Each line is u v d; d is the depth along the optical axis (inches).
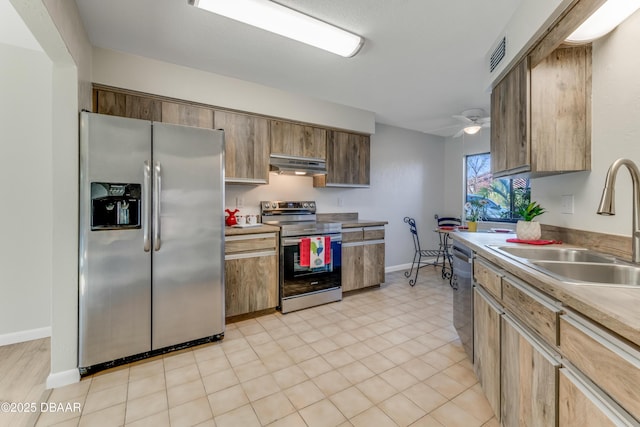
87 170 75.3
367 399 68.7
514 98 77.0
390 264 195.2
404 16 79.1
